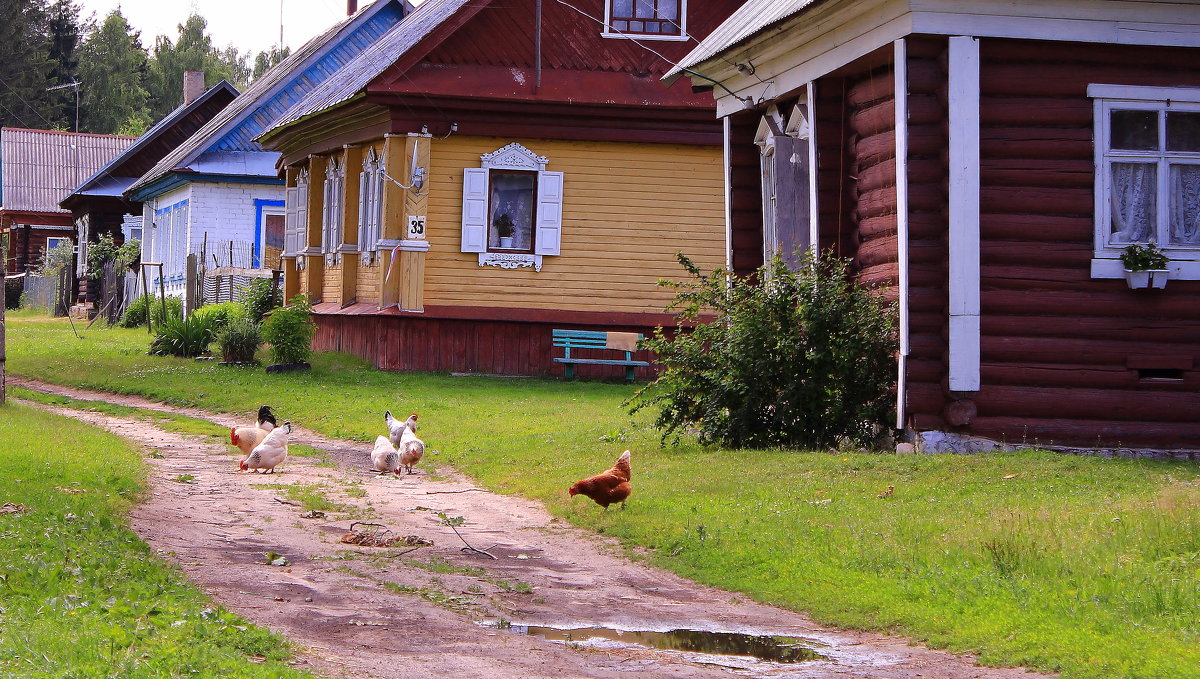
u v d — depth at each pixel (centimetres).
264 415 1752
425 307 2792
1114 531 1063
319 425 2105
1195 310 1586
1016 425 1552
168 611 792
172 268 4484
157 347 3069
